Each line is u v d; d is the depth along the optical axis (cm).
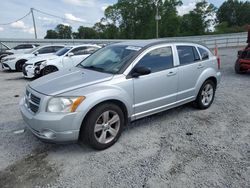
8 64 1330
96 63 446
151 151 362
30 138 412
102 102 356
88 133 347
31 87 372
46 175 307
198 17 6581
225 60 1495
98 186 284
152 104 426
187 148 369
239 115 509
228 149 364
